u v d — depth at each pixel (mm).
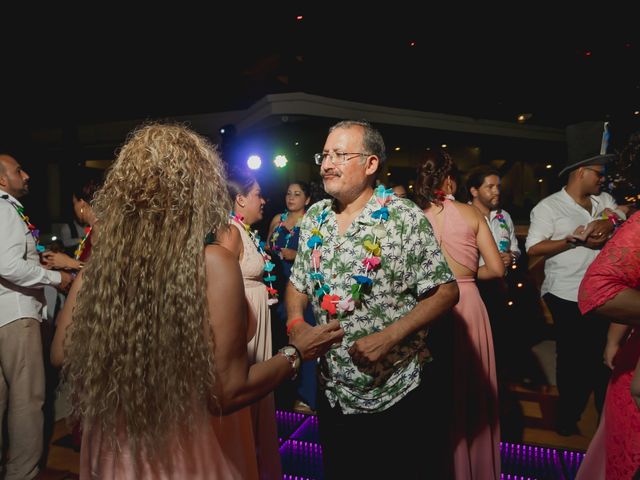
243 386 900
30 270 2062
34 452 2152
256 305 2111
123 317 850
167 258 848
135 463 882
